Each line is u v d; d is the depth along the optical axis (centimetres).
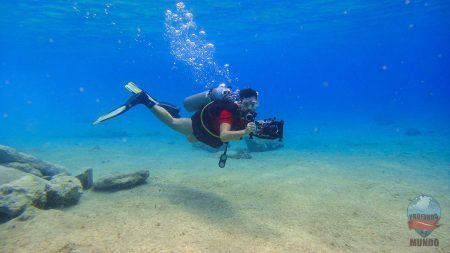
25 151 1359
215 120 488
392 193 657
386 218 518
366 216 525
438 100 7519
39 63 7838
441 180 802
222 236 430
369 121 3075
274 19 3033
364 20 3412
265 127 460
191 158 1191
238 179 760
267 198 607
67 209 539
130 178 680
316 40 4931
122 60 7006
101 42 4150
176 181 743
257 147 1368
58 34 3519
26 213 466
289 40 4744
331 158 1149
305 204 575
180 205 557
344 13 2938
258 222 486
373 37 5144
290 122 3378
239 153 1190
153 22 2917
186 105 549
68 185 565
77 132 2319
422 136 1828
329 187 695
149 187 679
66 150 1405
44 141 1773
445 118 2970
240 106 464
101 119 577
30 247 374
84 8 2364
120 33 3472
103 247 382
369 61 12744
